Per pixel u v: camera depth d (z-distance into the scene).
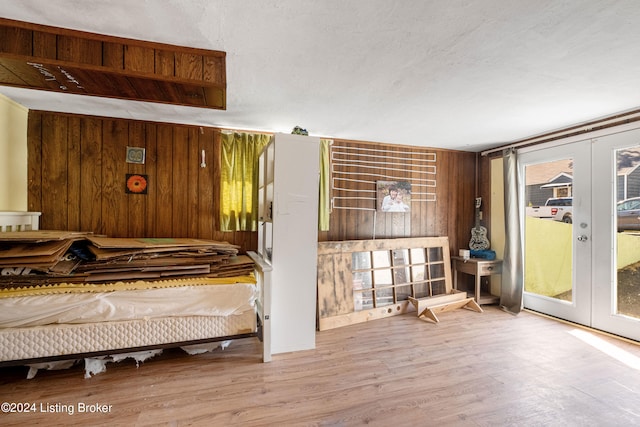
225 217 3.32
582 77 2.10
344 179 3.83
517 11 1.42
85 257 2.34
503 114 2.89
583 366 2.43
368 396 2.03
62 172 2.92
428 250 4.14
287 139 2.67
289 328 2.69
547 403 1.96
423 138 3.79
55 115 2.90
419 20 1.49
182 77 1.77
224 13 1.44
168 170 3.22
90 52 1.63
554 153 3.52
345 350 2.72
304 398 2.00
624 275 2.96
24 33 1.54
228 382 2.18
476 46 1.72
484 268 4.00
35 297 2.07
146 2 1.36
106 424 1.74
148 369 2.36
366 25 1.53
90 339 2.17
